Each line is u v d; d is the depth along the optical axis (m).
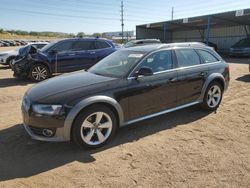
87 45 11.85
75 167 3.83
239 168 3.70
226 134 4.86
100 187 3.35
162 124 5.40
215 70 6.06
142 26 36.28
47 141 4.46
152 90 4.95
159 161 3.93
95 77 4.87
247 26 30.56
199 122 5.48
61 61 11.29
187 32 38.22
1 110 6.62
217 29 34.12
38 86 4.80
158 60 5.20
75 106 4.09
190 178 3.48
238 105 6.64
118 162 3.94
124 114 4.65
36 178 3.58
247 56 23.36
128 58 5.20
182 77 5.41
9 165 3.92
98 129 4.37
